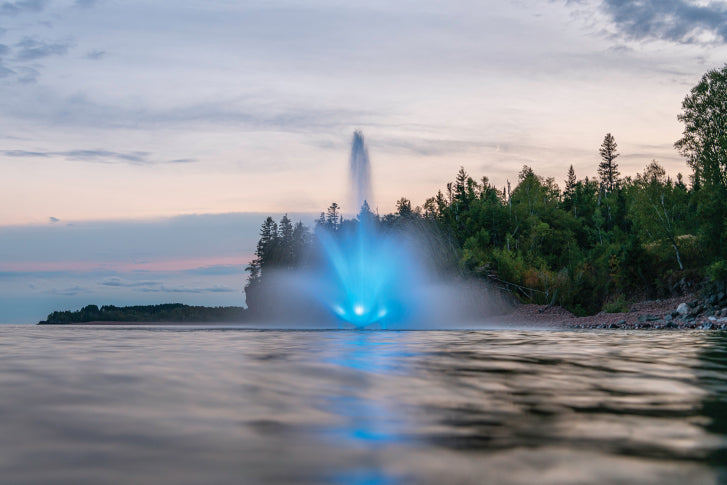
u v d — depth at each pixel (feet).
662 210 170.19
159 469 9.57
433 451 10.94
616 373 23.85
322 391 17.92
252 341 43.57
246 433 12.21
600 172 438.81
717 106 161.07
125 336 51.39
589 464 10.12
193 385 18.76
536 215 291.17
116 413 14.11
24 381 19.34
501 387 19.20
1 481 8.84
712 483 9.07
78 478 9.04
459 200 326.85
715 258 148.77
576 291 152.87
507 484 8.99
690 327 98.07
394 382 20.13
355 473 9.50
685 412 15.02
